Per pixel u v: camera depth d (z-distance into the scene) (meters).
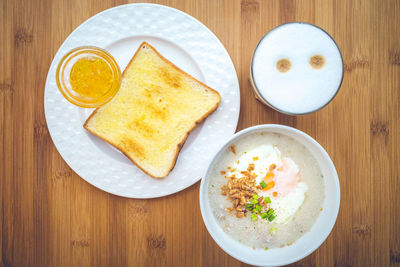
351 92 0.38
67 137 0.37
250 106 0.38
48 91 0.36
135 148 0.37
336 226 0.39
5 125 0.38
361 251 0.39
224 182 0.35
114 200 0.38
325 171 0.34
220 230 0.34
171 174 0.37
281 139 0.35
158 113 0.37
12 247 0.38
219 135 0.37
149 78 0.37
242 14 0.38
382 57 0.38
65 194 0.38
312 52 0.32
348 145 0.38
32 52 0.38
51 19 0.38
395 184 0.38
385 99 0.39
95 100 0.34
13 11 0.38
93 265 0.38
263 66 0.32
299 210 0.35
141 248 0.38
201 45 0.36
